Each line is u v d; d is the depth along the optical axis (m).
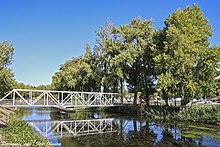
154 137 22.56
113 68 47.12
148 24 46.72
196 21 33.72
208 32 33.44
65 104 44.41
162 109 38.75
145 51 43.72
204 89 33.06
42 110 60.22
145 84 44.88
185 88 32.06
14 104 38.66
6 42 41.22
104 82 48.06
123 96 49.78
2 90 46.16
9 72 45.19
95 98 47.66
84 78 55.66
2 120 26.67
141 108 41.19
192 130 25.53
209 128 26.66
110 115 44.28
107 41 49.12
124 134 24.53
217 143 19.47
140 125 30.80
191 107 33.72
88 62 56.84
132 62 44.56
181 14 33.25
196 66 32.62
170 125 29.61
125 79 47.66
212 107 31.89
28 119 37.56
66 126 30.55
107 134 24.72
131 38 46.88
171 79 32.44
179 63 31.66
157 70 35.84
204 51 31.44
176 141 20.50
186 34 32.19
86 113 49.25
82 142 20.69
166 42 33.38
